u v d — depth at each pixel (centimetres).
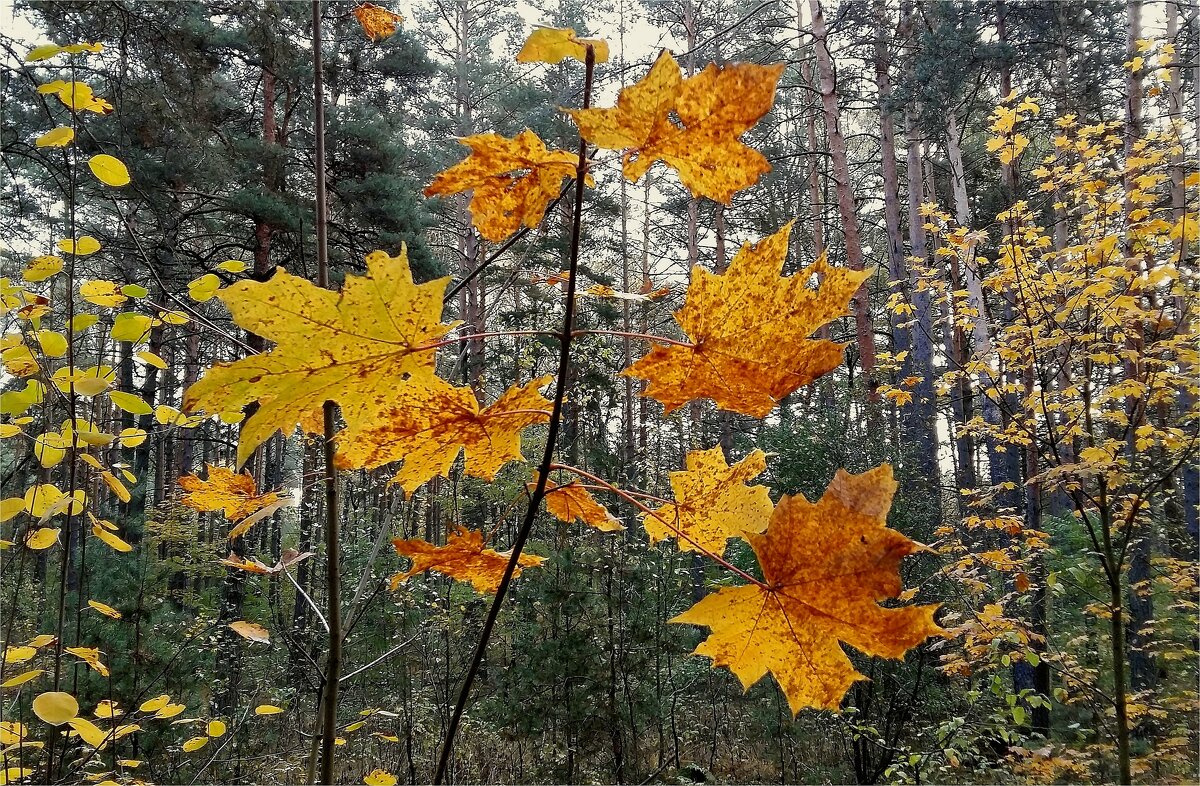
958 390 921
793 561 67
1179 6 608
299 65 921
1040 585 489
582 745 586
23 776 153
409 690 599
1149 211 371
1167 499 555
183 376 1395
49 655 245
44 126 619
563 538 622
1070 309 375
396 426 70
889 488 65
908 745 566
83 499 150
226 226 964
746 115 53
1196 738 441
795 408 924
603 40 56
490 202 63
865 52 1194
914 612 62
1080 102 970
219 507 109
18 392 145
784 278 65
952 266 1053
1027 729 559
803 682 67
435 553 79
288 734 591
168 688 505
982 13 980
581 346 711
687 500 81
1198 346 353
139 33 525
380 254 59
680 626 639
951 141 1137
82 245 150
